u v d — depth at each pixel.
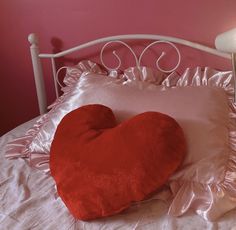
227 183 1.40
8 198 1.51
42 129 1.77
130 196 1.35
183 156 1.42
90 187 1.38
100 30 2.00
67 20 2.04
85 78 1.87
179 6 1.82
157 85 1.79
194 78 1.81
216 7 1.76
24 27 2.13
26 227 1.35
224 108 1.62
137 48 1.97
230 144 1.53
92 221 1.36
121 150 1.40
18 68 2.27
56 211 1.42
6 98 2.38
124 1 1.90
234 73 1.63
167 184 1.46
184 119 1.51
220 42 1.48
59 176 1.47
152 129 1.39
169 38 1.84
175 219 1.35
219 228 1.29
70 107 1.74
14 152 1.80
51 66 2.18
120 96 1.67
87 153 1.45
